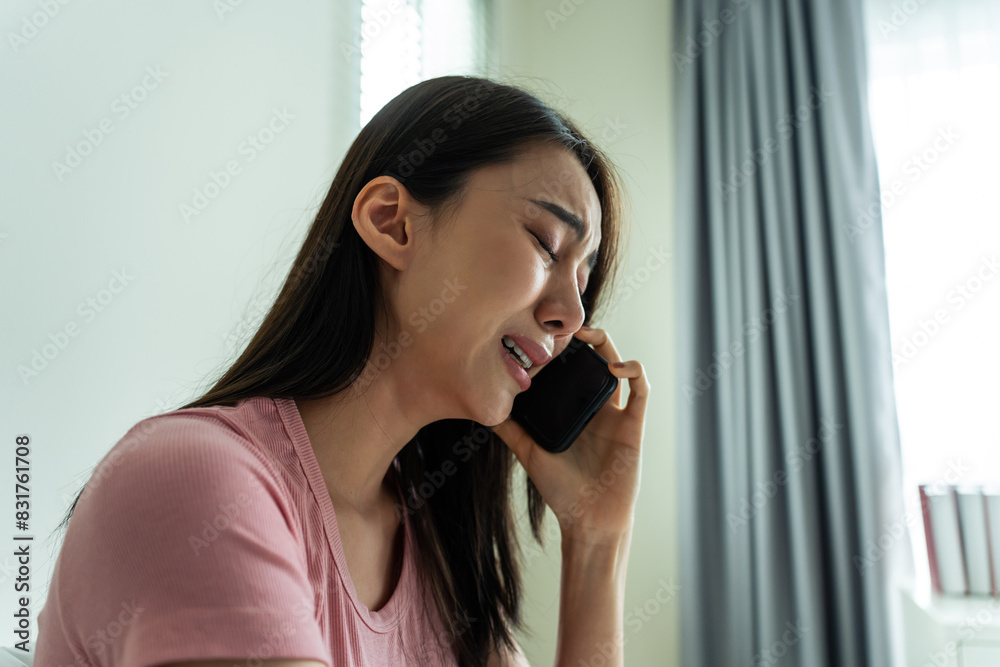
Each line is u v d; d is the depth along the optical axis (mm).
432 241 629
